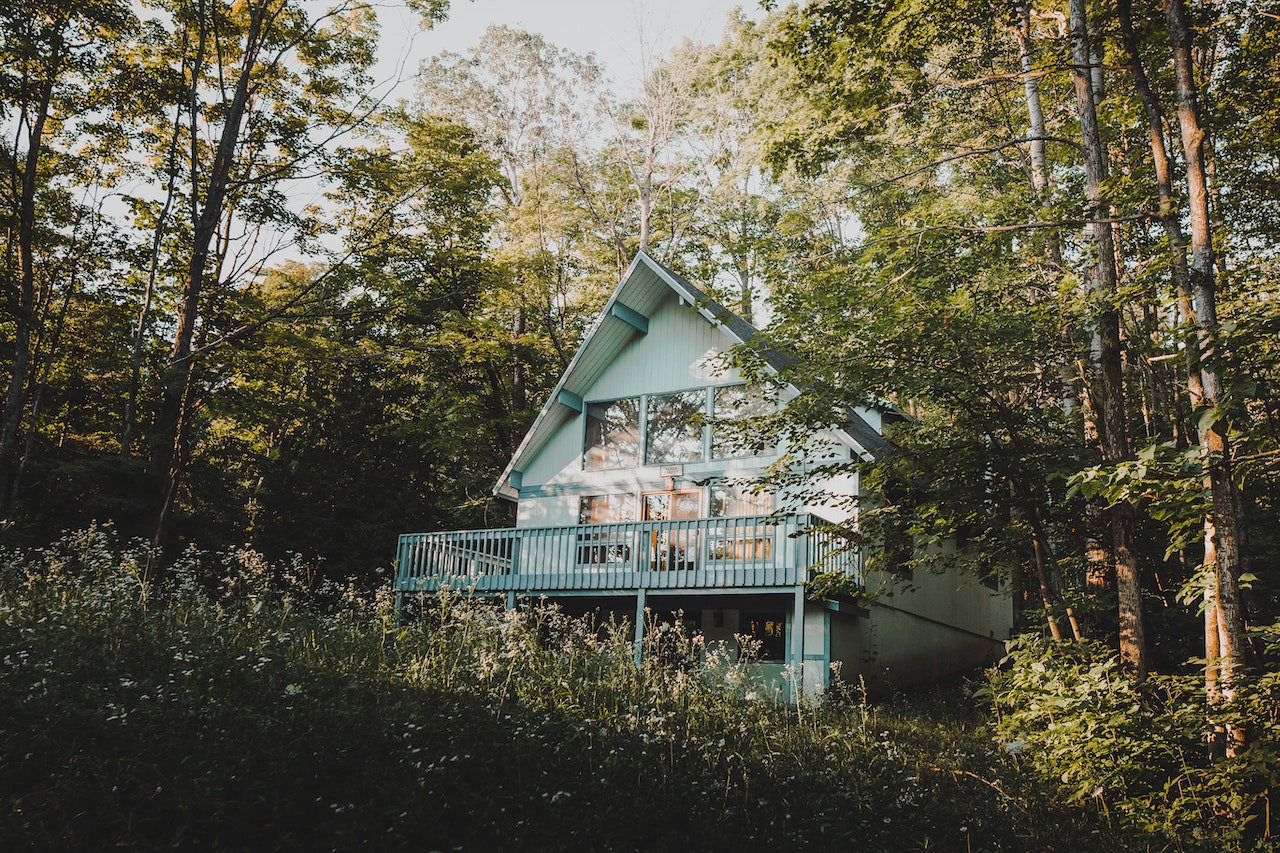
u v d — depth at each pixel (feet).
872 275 41.55
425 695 28.73
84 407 74.18
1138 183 39.91
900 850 24.81
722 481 48.98
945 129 67.72
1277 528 48.29
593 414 71.77
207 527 77.36
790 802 26.27
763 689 43.75
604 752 26.66
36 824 17.20
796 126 44.88
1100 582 44.96
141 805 18.66
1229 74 41.27
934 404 44.06
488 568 63.46
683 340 68.85
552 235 107.65
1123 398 38.93
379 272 83.41
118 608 32.71
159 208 77.41
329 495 78.23
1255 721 26.05
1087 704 30.19
